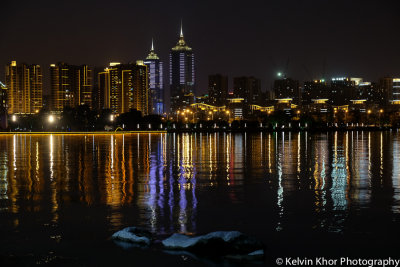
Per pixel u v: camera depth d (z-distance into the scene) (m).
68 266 13.90
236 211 20.53
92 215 19.83
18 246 15.63
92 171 36.38
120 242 16.06
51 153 58.09
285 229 17.48
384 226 17.77
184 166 40.28
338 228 17.55
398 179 30.70
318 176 32.53
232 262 14.31
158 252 15.13
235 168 38.34
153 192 25.66
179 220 18.94
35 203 22.44
